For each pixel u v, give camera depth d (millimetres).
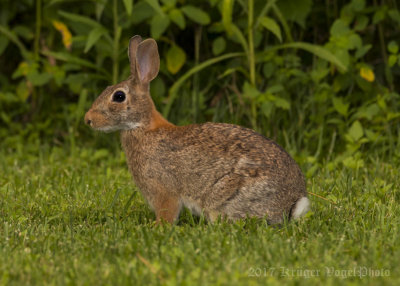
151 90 12891
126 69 12703
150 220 8312
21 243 7078
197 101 12492
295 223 7656
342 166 11258
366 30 13141
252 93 11477
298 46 11227
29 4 14047
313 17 13312
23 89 13805
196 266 6230
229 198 7793
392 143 11469
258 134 8172
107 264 6320
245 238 7039
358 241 7008
